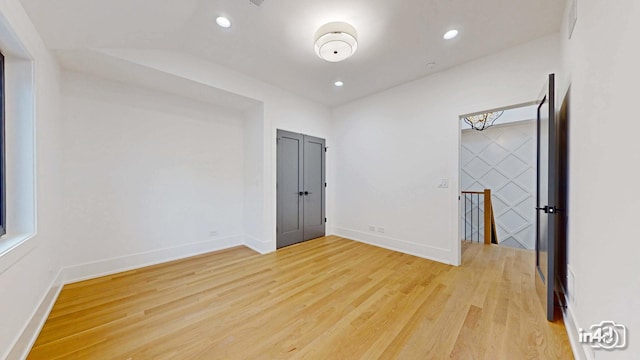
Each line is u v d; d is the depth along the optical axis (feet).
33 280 5.35
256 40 8.00
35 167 5.61
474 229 18.02
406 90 11.51
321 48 7.29
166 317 6.04
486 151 17.63
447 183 10.09
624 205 3.13
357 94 13.06
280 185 12.43
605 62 3.79
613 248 3.42
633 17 2.94
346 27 6.88
